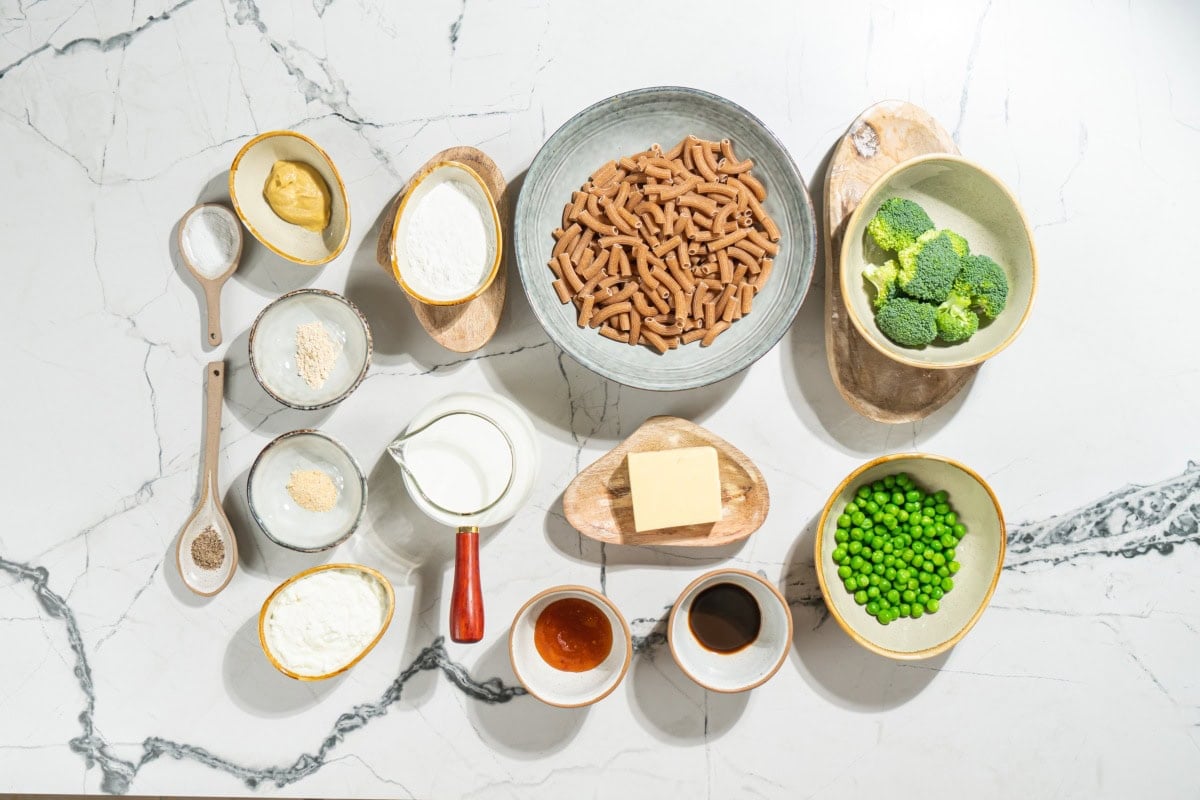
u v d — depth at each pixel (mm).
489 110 926
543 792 937
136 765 936
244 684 934
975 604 893
